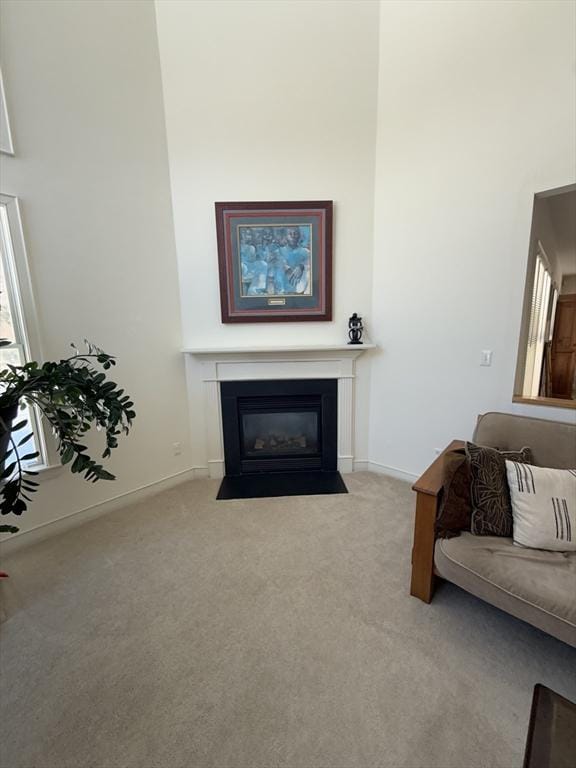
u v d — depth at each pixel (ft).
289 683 4.52
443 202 8.24
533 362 10.36
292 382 10.18
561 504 5.07
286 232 9.39
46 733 4.02
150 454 9.65
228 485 10.12
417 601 5.84
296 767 3.67
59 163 7.54
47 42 7.16
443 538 5.33
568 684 4.45
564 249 14.40
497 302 7.80
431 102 8.08
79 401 5.70
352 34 8.63
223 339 10.01
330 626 5.37
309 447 11.03
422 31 7.95
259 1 8.46
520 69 6.84
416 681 4.53
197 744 3.89
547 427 6.26
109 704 4.31
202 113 8.98
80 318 8.13
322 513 8.53
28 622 5.54
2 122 6.72
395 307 9.46
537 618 4.30
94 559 7.02
